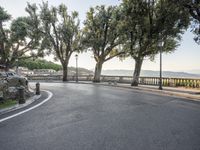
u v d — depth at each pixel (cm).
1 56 3975
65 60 4103
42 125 706
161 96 1577
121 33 2758
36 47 4028
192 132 628
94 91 1934
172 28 2344
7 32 3975
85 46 3822
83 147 502
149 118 812
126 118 811
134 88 2297
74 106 1094
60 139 561
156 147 502
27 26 3862
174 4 1944
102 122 746
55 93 1764
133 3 2388
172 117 834
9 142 542
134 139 560
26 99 1352
